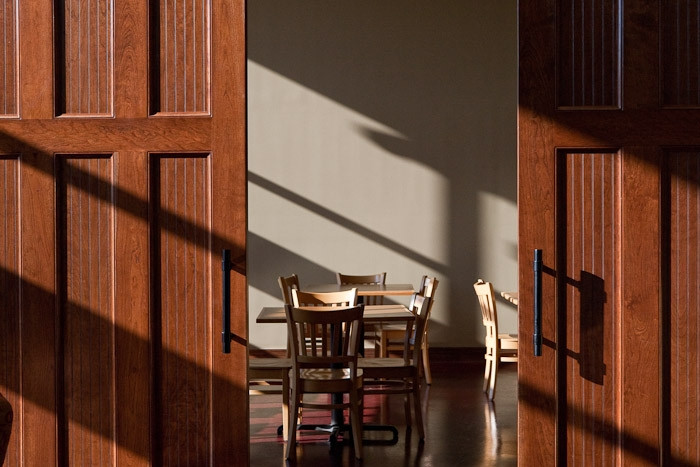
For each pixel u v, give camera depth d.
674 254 3.50
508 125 8.90
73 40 3.53
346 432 5.75
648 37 3.49
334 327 5.76
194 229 3.52
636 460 3.48
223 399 3.51
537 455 3.48
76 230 3.52
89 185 3.53
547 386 3.48
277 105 8.87
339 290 7.35
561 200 3.50
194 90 3.53
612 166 3.50
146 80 3.51
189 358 3.52
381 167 8.87
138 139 3.51
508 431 5.71
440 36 8.90
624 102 3.49
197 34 3.53
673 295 3.49
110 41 3.53
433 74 8.91
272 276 8.82
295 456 5.08
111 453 3.52
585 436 3.49
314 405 5.08
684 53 3.50
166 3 3.53
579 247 3.50
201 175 3.52
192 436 3.52
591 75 3.51
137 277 3.51
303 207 8.84
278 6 8.90
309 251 8.84
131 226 3.51
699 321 3.49
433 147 8.88
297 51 8.88
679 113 3.48
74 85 3.53
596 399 3.49
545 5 3.49
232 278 3.51
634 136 3.49
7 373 3.52
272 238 8.84
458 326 8.83
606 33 3.50
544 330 3.49
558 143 3.49
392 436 5.64
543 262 3.49
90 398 3.52
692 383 3.48
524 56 3.50
